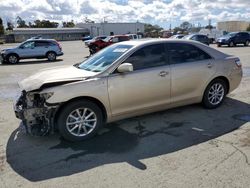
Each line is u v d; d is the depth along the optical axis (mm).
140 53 4770
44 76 4500
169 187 3057
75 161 3732
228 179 3180
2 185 3197
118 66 4516
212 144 4129
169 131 4695
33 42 18797
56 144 4281
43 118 4141
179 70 5094
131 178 3268
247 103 6293
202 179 3195
